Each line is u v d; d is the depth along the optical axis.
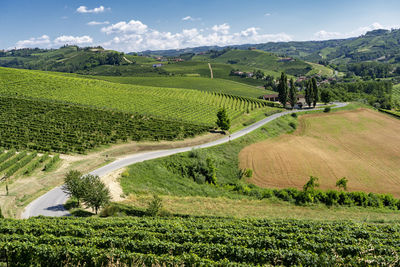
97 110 95.50
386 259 24.41
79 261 23.83
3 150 60.75
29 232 27.94
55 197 43.72
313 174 66.44
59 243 25.80
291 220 34.00
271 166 70.06
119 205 40.34
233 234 29.12
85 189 37.56
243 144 84.06
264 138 93.81
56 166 56.44
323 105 148.38
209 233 28.70
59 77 150.75
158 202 39.34
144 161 60.25
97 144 68.69
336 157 78.88
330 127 110.19
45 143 66.31
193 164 62.53
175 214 38.41
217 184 60.09
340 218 40.53
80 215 38.09
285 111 130.75
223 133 91.56
